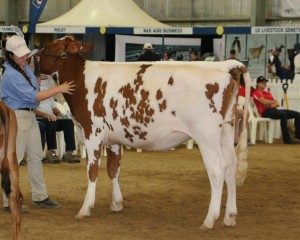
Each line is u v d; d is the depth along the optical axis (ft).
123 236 23.02
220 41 73.51
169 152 47.21
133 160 42.83
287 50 71.92
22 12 98.48
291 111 53.21
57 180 34.83
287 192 32.14
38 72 27.73
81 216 25.80
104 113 25.64
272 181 35.35
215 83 23.47
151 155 45.55
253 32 55.42
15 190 20.58
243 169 24.91
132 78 25.03
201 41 75.36
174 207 28.22
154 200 29.76
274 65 69.87
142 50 69.46
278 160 43.50
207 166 23.71
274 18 78.43
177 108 23.90
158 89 24.27
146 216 26.40
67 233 23.38
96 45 86.17
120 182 34.45
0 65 38.37
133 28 60.64
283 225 25.04
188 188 32.94
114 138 25.84
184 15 85.92
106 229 24.06
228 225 24.52
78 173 37.27
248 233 23.67
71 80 26.58
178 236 23.11
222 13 82.99
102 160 42.37
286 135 52.75
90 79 26.09
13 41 25.41
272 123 52.85
